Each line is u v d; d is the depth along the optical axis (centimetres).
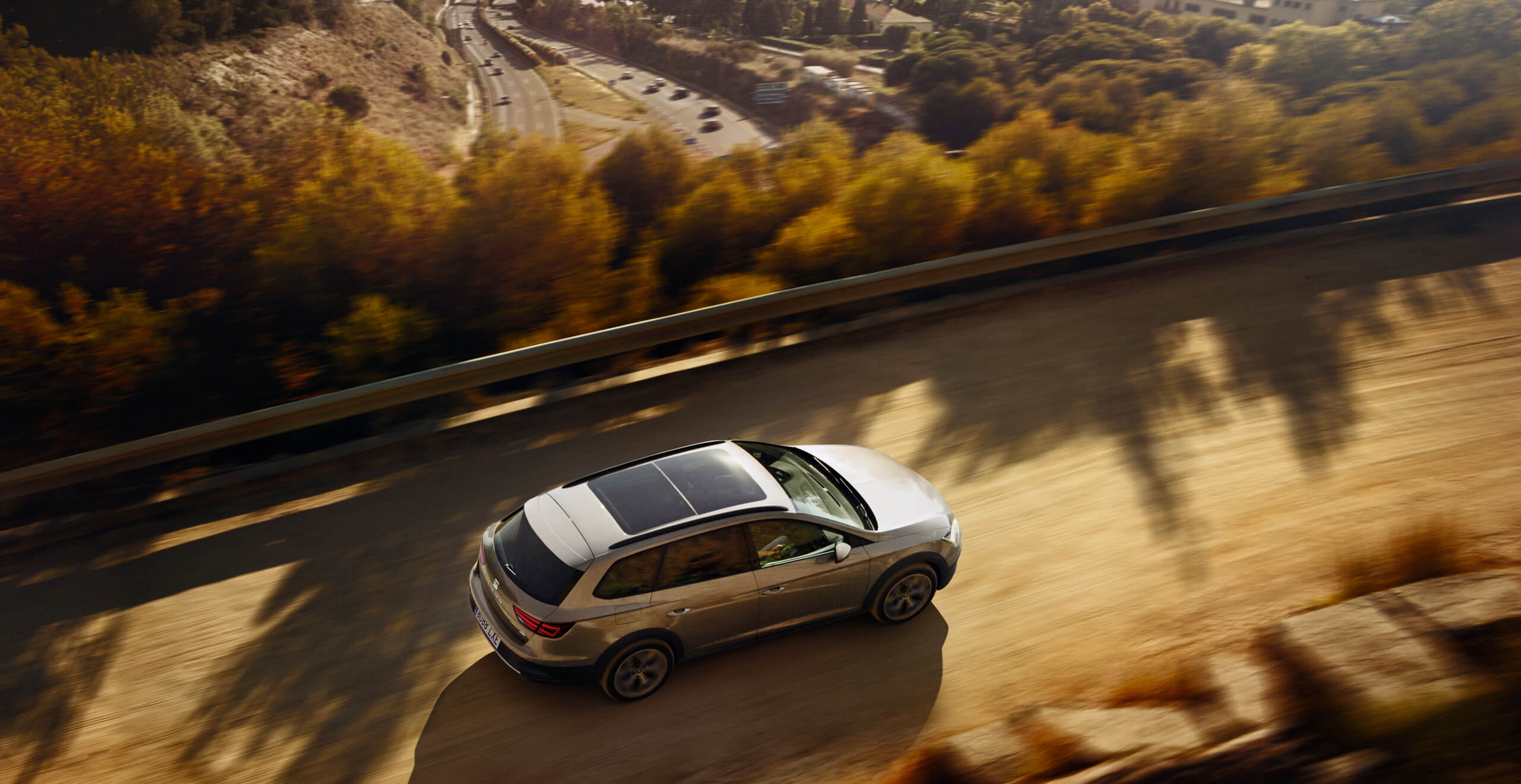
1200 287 1294
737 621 569
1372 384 1005
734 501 576
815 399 994
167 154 1451
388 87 8162
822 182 1563
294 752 530
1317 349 1095
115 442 990
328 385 1070
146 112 2552
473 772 516
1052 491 806
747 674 589
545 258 1271
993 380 1034
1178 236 1406
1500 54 3047
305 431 929
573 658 526
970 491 808
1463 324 1155
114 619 645
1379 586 643
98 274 1331
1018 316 1209
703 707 562
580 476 845
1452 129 1941
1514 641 526
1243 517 763
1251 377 1029
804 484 627
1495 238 1459
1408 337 1123
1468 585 588
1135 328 1166
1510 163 1591
